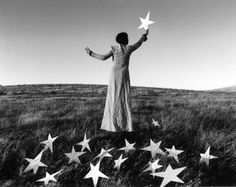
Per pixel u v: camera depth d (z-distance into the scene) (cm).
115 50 364
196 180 266
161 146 356
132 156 320
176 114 558
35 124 468
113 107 370
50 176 256
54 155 320
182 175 287
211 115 557
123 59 364
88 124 451
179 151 299
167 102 904
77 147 349
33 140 359
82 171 283
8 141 356
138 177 280
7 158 304
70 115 552
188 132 424
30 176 275
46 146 317
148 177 283
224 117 545
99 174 253
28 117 530
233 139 399
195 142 373
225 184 276
